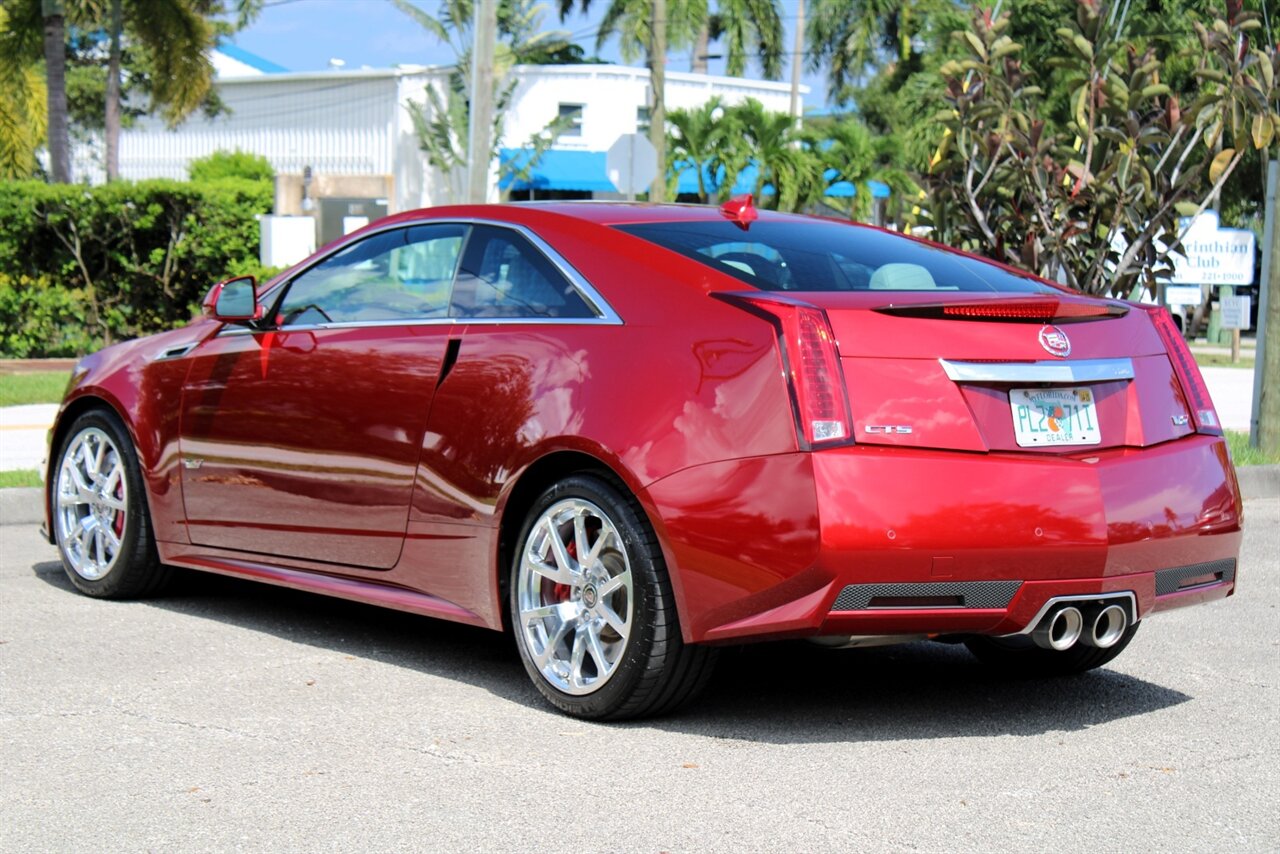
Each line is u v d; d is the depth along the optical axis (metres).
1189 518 4.34
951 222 10.23
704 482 4.04
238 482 5.48
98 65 52.69
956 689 4.90
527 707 4.54
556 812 3.58
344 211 21.52
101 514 6.04
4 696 4.55
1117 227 9.66
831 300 4.11
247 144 46.00
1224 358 25.77
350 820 3.51
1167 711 4.64
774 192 39.19
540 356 4.52
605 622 4.29
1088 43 9.55
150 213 19.52
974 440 4.07
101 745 4.07
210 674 4.86
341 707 4.50
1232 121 9.23
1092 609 4.20
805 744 4.20
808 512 3.88
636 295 4.42
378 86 42.38
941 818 3.58
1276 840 3.47
